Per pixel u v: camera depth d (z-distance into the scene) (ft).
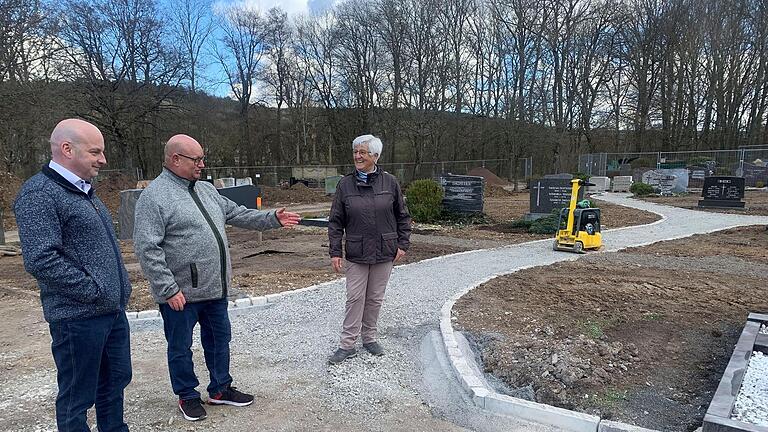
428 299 19.77
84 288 8.09
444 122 119.03
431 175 116.16
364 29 122.62
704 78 124.67
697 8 118.52
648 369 12.71
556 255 29.50
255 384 12.68
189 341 10.77
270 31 129.70
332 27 128.88
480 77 132.98
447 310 17.72
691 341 14.48
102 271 8.48
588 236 30.35
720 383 10.60
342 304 19.44
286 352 14.80
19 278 26.99
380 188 13.57
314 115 136.46
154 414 11.10
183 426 10.57
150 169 115.75
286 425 10.62
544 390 11.65
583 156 110.11
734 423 8.80
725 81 121.60
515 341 14.49
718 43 117.19
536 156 126.62
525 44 121.39
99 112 94.73
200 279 10.55
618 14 122.52
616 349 13.75
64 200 8.06
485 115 131.85
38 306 20.67
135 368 13.84
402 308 18.63
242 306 19.34
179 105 101.65
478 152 131.44
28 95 52.13
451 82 122.01
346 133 134.00
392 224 13.88
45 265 7.66
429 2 115.14
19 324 18.25
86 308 8.32
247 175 108.88
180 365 10.67
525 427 10.48
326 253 33.14
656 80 128.16
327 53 131.75
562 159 114.01
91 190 8.74
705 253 29.19
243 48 130.82
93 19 88.63
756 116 121.70
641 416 10.52
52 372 13.74
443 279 23.39
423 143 123.34
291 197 86.43
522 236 39.34
